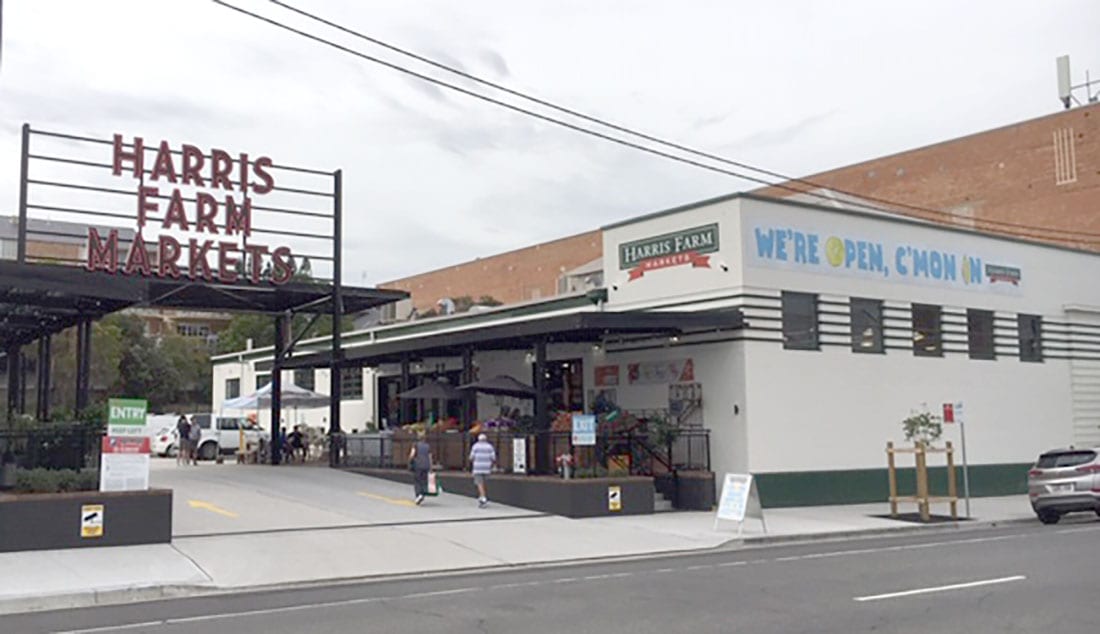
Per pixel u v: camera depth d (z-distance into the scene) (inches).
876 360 1108.5
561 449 973.2
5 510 649.0
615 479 909.2
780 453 1010.7
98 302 847.1
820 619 435.5
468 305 2655.0
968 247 1230.3
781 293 1038.4
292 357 1374.3
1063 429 1300.4
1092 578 548.4
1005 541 751.7
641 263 1117.7
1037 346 1299.2
